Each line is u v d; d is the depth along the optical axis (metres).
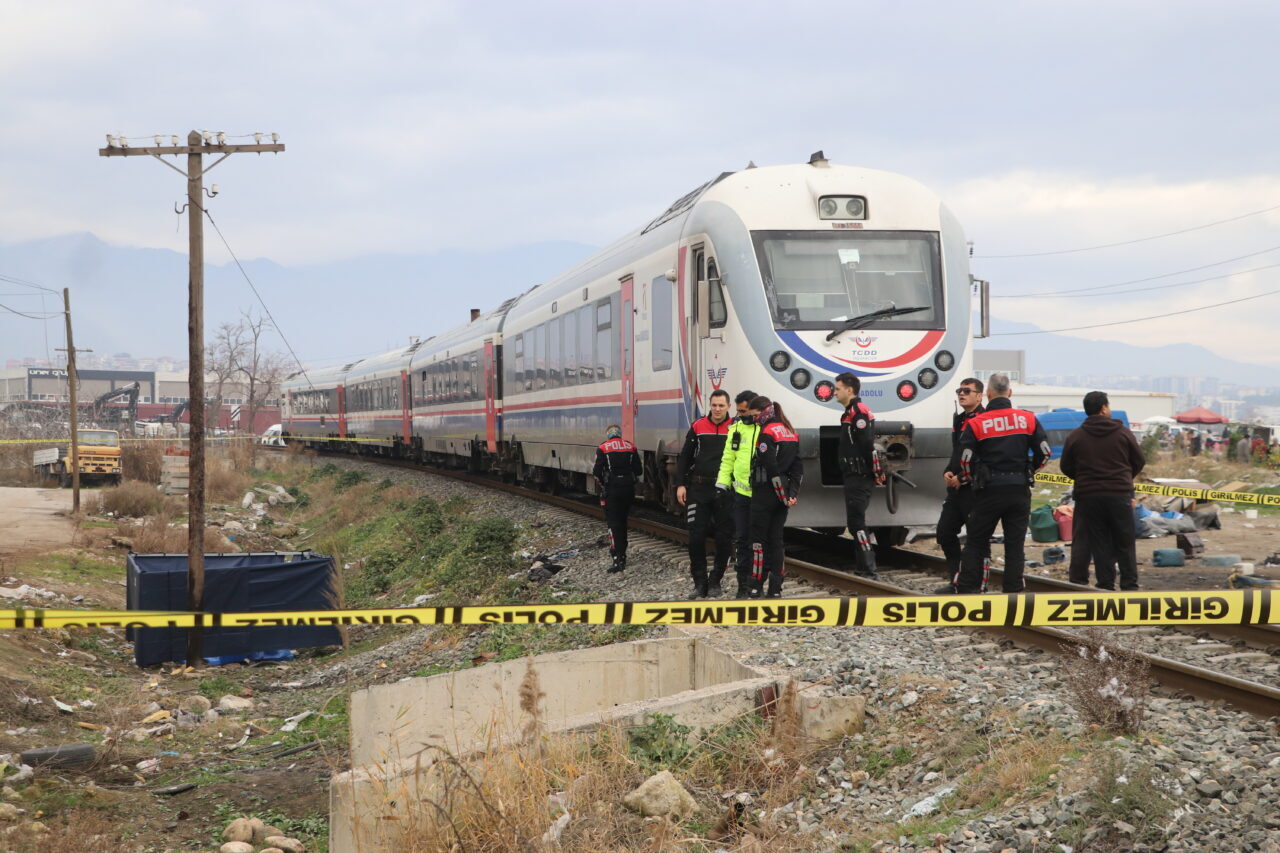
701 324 15.32
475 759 7.88
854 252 14.98
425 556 24.86
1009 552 11.76
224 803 10.10
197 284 19.56
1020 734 7.51
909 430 14.44
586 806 7.51
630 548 19.11
